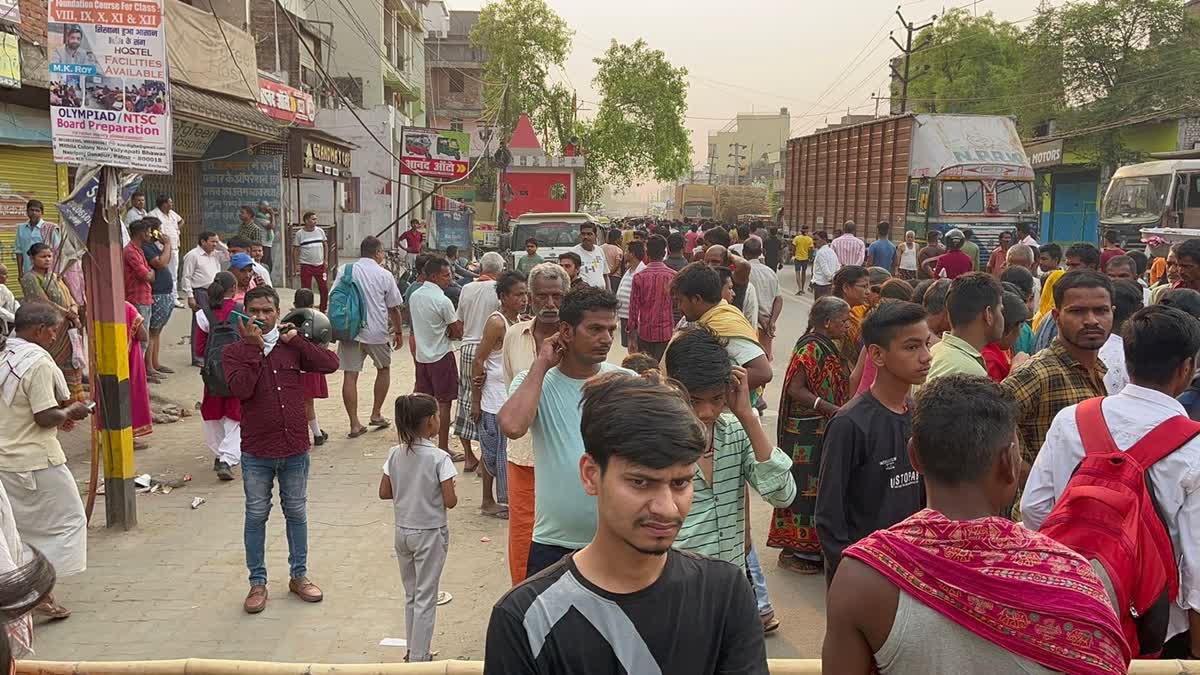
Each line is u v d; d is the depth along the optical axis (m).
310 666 3.00
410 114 45.66
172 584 5.79
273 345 5.46
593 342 3.66
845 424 3.69
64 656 4.85
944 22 51.97
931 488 2.16
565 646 1.85
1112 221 24.86
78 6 6.16
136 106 6.21
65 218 6.33
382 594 5.68
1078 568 1.96
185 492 7.56
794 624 5.19
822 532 3.67
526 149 41.94
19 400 5.11
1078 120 36.38
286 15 12.19
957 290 4.40
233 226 20.42
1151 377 3.04
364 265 9.23
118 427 6.60
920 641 1.94
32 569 1.82
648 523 1.82
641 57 52.47
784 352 14.62
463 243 26.56
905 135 23.45
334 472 8.15
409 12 41.56
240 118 16.31
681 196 55.94
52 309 5.34
